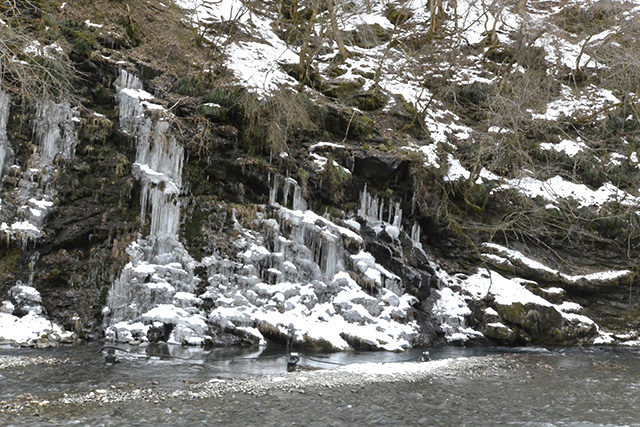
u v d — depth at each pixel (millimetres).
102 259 12492
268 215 14531
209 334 12219
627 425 7391
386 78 21734
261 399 7895
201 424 6684
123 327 11703
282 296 13266
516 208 18234
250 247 13781
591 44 24375
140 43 16953
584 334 16047
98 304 12062
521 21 24344
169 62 16688
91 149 13469
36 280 11930
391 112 19859
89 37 15031
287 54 20391
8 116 12852
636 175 19641
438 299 15938
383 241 15852
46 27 14672
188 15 19703
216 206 14094
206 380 8766
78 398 7402
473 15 26484
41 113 13133
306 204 15586
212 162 14641
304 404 7770
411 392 8805
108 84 14695
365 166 16578
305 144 16641
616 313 17188
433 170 17547
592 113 21359
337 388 8781
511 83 20859
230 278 13344
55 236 12383
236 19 18859
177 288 12672
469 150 19359
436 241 17781
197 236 13664
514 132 17578
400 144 18281
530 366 11758
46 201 12609
